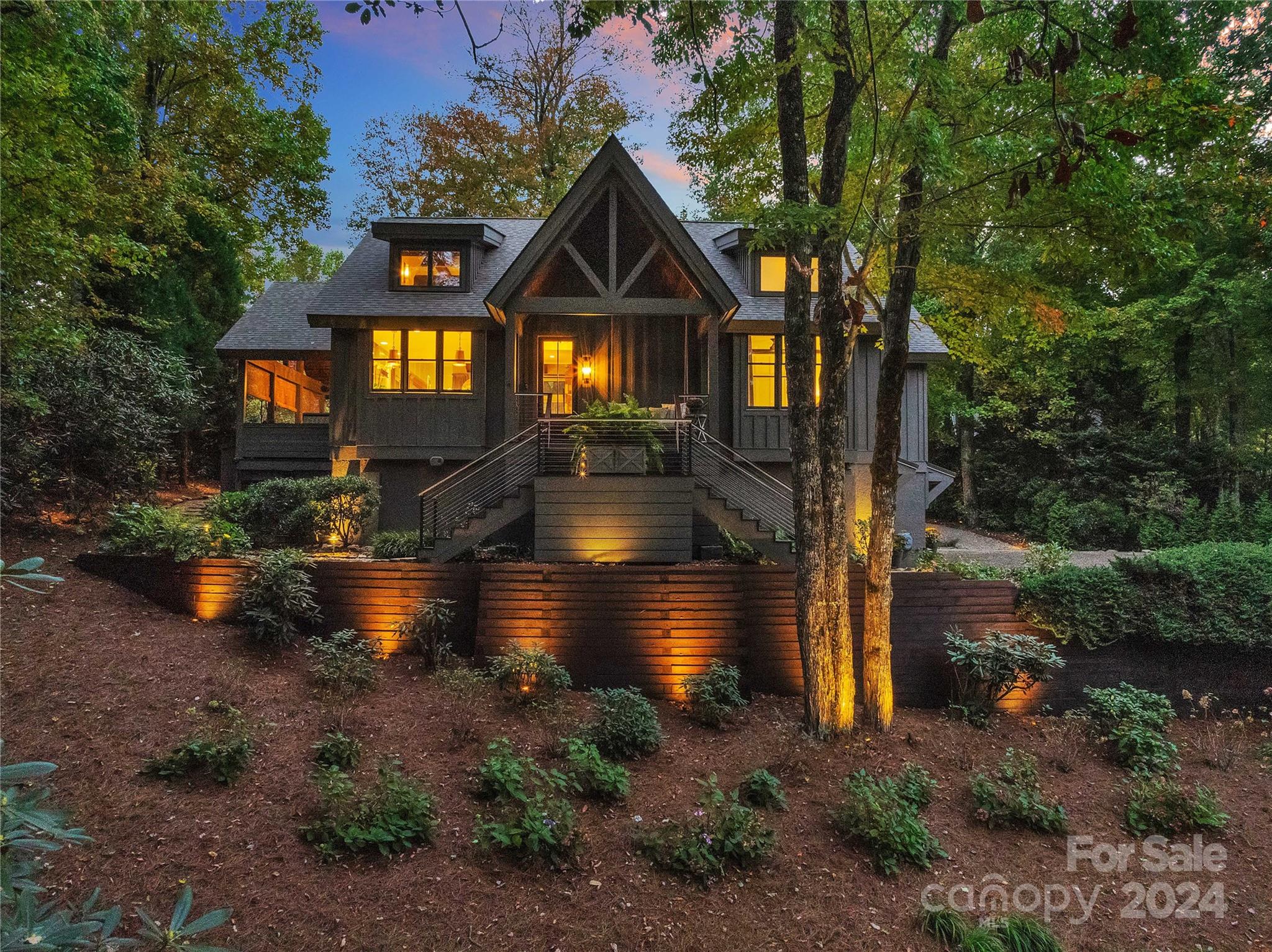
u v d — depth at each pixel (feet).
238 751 20.11
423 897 17.13
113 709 21.61
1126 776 26.68
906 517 49.24
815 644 26.55
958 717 29.81
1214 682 32.27
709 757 24.94
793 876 19.74
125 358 38.96
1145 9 21.35
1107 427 68.49
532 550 44.42
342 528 40.78
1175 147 22.06
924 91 23.75
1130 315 60.18
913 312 50.85
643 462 36.42
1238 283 53.57
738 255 52.24
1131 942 19.27
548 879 18.38
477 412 47.98
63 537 33.24
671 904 18.20
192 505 52.49
